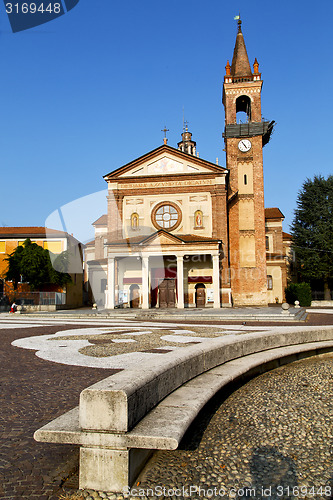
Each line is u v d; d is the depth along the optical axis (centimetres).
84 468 370
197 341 1289
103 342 1311
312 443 500
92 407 372
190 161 4072
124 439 363
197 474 409
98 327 1980
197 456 455
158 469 418
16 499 343
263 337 1012
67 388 724
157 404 476
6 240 4619
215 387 581
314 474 416
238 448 480
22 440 474
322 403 678
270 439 511
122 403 367
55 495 353
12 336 1587
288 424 570
